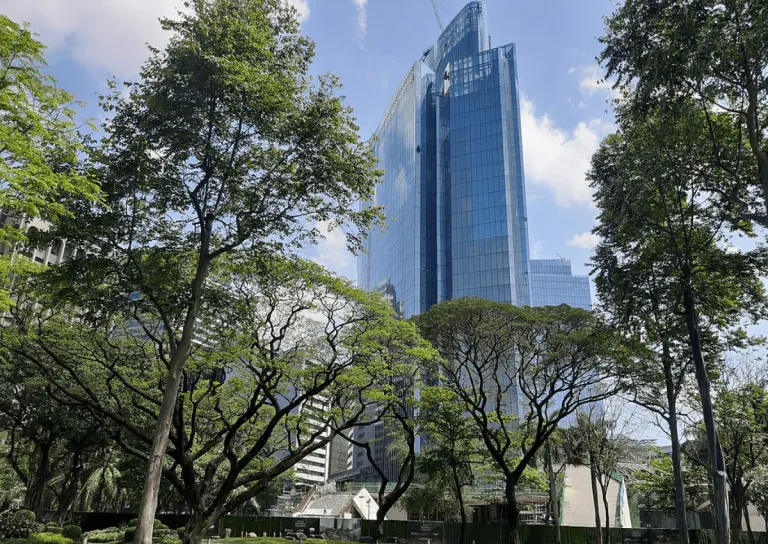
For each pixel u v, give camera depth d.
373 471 92.44
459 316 29.88
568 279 161.25
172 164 16.16
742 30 14.80
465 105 103.62
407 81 121.81
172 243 17.53
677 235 22.28
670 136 18.47
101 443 30.42
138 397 25.50
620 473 49.09
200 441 31.61
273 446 35.91
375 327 23.53
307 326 24.45
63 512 36.66
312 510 61.41
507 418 32.62
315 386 22.67
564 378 30.36
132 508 54.16
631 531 40.75
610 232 25.23
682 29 15.98
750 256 21.14
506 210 93.00
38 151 12.23
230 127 16.19
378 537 27.22
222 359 21.72
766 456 34.03
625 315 22.94
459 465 33.41
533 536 39.62
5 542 24.70
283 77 16.44
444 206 102.94
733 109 18.50
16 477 51.38
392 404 26.70
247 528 42.75
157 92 14.99
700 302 22.59
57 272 16.31
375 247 127.06
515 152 99.44
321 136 16.61
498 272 89.75
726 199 21.39
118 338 26.78
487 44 117.31
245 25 15.95
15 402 30.25
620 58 18.67
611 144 24.77
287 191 16.62
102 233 15.90
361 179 17.48
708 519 52.75
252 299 20.98
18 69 12.43
